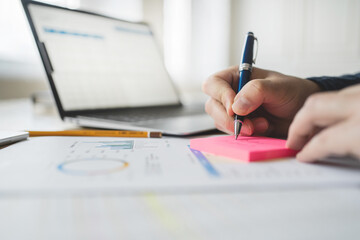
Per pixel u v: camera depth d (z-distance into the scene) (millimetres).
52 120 665
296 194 189
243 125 385
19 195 184
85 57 627
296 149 292
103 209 166
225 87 431
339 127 236
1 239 138
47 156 289
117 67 687
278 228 148
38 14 580
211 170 238
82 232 143
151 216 158
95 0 1424
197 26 1962
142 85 726
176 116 590
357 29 1675
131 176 219
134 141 384
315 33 1799
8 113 824
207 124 495
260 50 2004
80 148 332
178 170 238
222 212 163
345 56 1726
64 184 201
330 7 1738
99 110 603
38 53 547
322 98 251
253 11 2006
